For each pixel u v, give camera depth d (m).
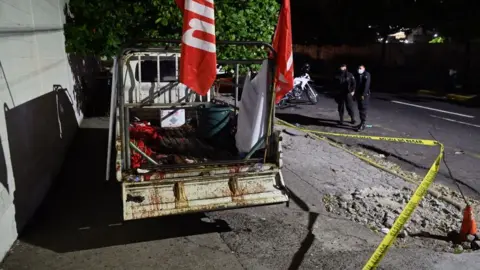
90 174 7.07
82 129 10.60
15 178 4.68
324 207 5.83
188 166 4.65
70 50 9.32
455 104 16.45
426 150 9.23
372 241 4.78
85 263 4.17
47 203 5.79
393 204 5.92
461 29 23.53
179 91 7.95
